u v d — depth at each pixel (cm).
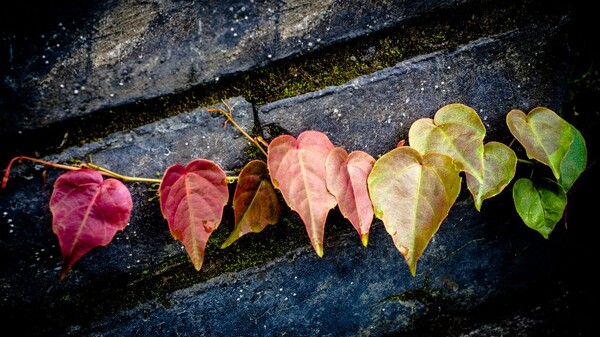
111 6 37
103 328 41
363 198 38
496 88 41
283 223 41
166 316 41
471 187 39
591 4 41
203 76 38
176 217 37
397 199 38
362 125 40
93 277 40
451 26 40
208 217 37
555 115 40
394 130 41
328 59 39
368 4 39
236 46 38
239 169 40
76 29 37
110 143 38
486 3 40
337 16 39
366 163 39
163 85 38
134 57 37
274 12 38
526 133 40
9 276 39
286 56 39
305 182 38
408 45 40
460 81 41
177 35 38
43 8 36
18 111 37
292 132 40
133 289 41
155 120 38
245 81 39
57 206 36
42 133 37
